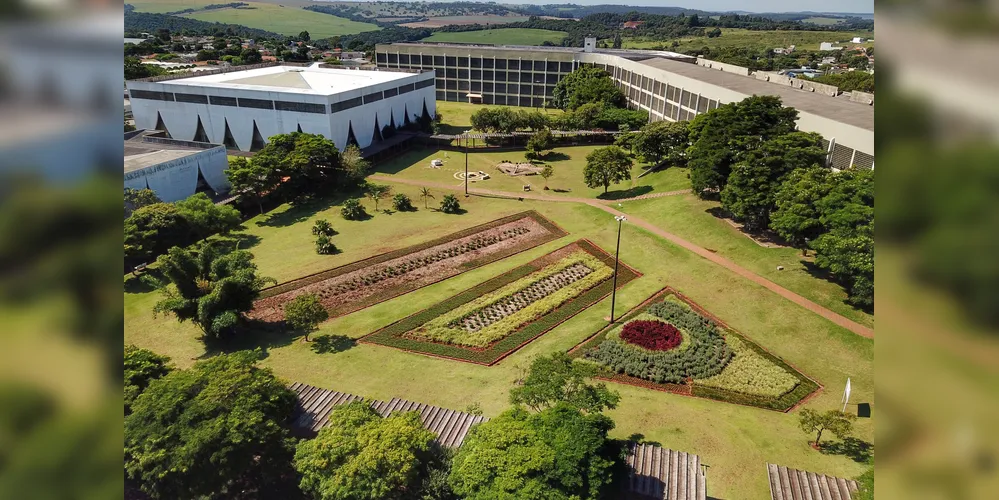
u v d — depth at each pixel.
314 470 23.08
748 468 26.86
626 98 103.06
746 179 49.16
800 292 41.41
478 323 40.31
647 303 42.31
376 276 47.09
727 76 80.81
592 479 21.75
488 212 61.81
